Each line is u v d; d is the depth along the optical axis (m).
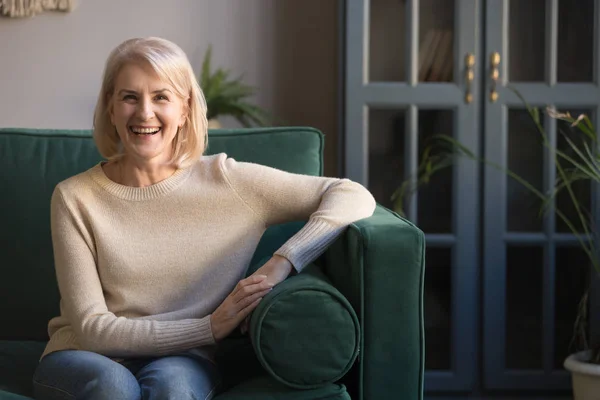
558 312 3.11
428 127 3.08
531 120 3.07
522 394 3.15
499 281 3.09
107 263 1.84
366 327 1.72
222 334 1.71
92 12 3.60
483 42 3.06
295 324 1.63
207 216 1.89
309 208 1.91
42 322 2.21
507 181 3.08
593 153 3.03
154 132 1.84
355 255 1.76
